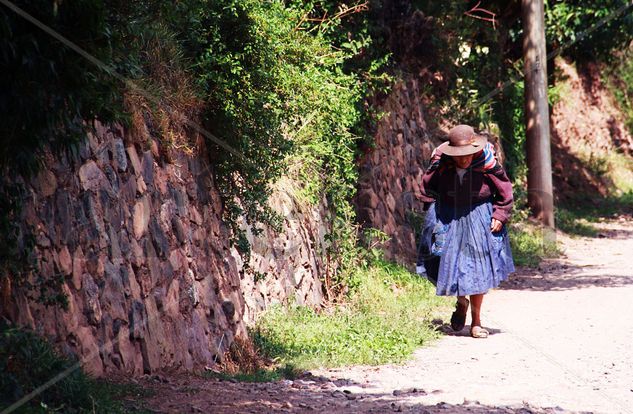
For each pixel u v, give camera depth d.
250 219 14.88
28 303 8.93
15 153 8.38
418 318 16.91
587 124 48.06
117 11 10.23
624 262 26.72
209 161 13.72
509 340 14.77
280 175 14.27
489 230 14.95
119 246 10.63
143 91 11.21
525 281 22.80
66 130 8.81
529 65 30.75
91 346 9.79
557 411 9.72
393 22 23.88
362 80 21.20
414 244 23.38
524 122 33.88
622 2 34.84
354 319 16.17
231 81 13.07
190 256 12.45
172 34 12.32
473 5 30.95
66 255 9.54
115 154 10.79
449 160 14.91
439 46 25.55
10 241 8.53
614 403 10.20
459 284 14.84
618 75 50.72
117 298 10.41
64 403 8.44
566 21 35.09
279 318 14.97
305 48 14.83
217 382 11.02
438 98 28.03
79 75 8.45
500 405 10.03
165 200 11.93
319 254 18.28
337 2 20.19
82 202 9.99
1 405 7.89
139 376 10.52
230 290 13.61
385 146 22.62
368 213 21.12
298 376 12.02
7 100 8.22
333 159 18.53
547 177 30.59
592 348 13.88
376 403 10.09
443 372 12.33
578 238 32.91
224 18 13.12
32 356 8.41
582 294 20.33
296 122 16.75
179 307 11.87
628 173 47.56
